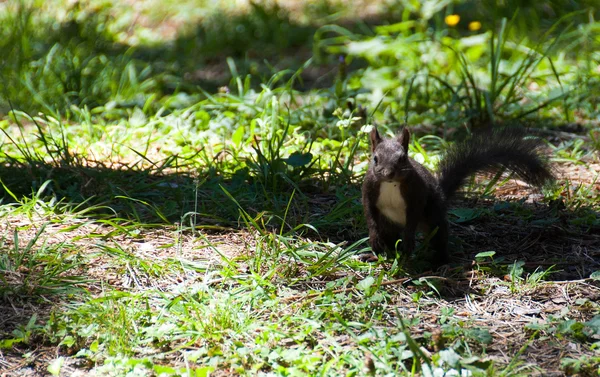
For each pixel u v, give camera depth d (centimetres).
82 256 906
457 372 681
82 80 1755
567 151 1361
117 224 1012
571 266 927
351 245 948
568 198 1120
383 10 2378
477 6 2156
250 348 725
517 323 787
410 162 927
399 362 680
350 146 1327
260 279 833
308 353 709
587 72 1728
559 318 786
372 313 794
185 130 1429
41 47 1942
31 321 754
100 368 693
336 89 1574
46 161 1278
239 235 995
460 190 1116
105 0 2397
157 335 734
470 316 805
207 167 1230
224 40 2238
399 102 1628
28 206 1020
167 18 2484
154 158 1321
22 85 1686
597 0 2098
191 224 982
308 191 1161
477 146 1040
